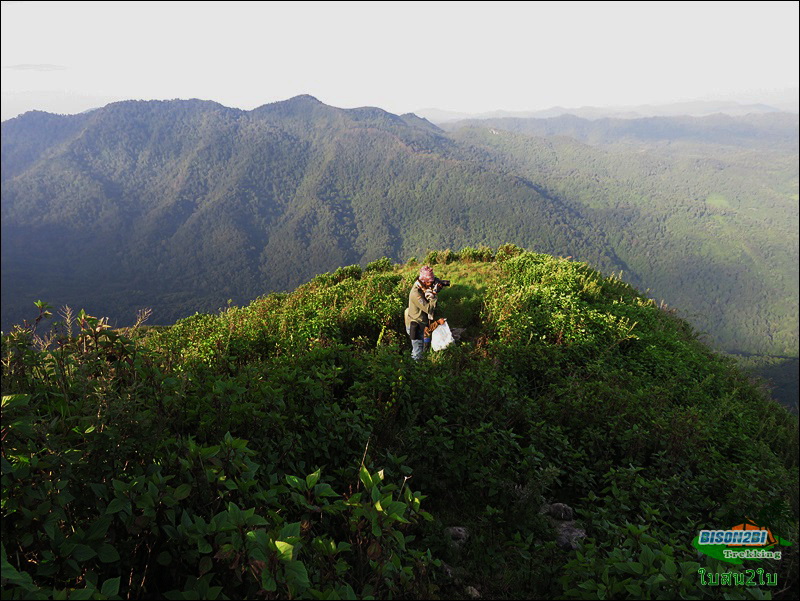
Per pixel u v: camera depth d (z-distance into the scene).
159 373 3.69
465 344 9.46
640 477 5.34
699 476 5.80
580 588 3.35
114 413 2.77
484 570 4.00
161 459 3.00
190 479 2.77
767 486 5.89
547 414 7.04
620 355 11.21
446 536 4.16
